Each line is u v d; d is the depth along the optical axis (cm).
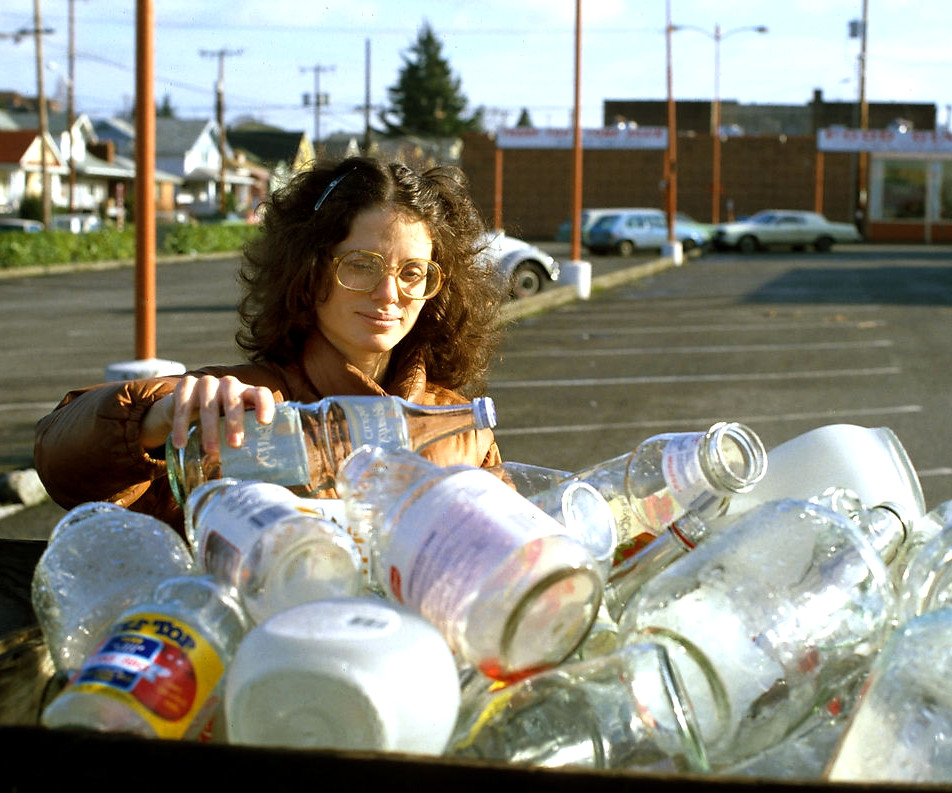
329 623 94
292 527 109
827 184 4728
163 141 6600
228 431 140
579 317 1596
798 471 174
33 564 183
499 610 99
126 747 83
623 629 115
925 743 96
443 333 193
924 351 1209
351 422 155
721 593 109
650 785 79
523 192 4803
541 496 138
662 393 977
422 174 186
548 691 102
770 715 105
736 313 1625
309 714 90
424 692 92
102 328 1522
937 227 4306
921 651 100
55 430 163
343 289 173
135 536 122
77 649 115
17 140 4878
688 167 4778
